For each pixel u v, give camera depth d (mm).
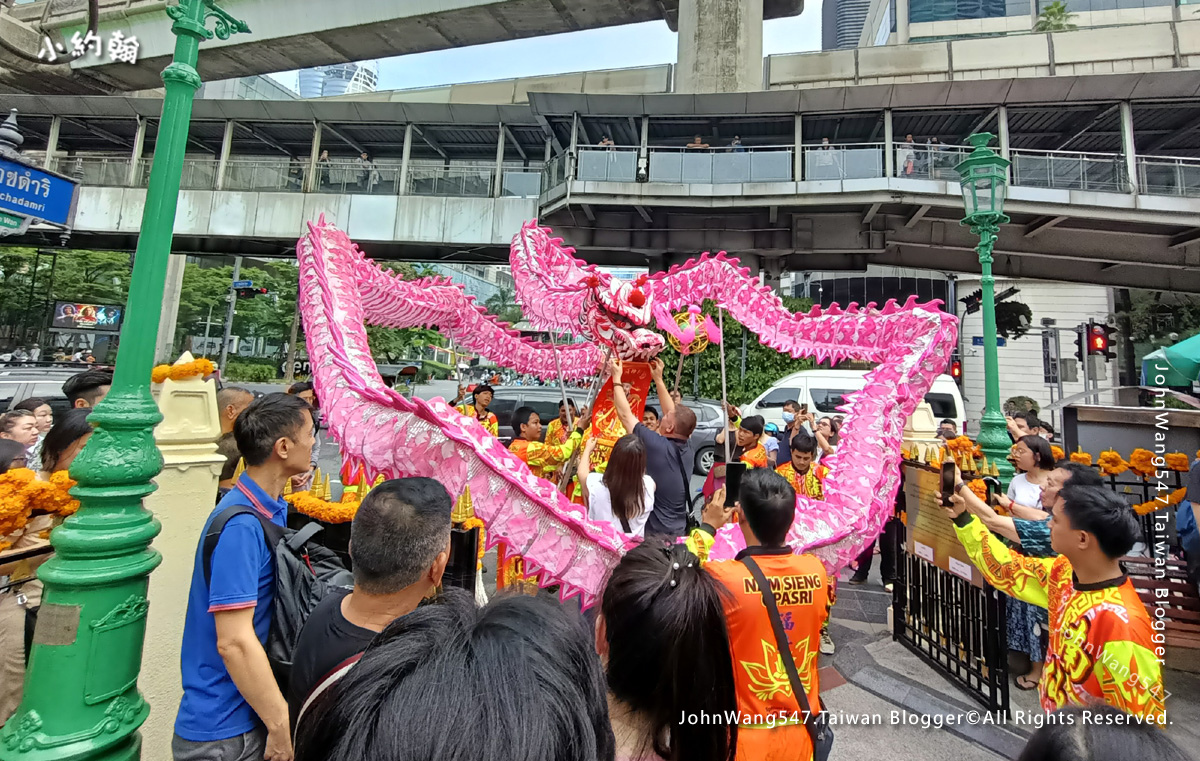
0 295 26344
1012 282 21500
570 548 2174
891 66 17516
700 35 18047
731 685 1212
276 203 17562
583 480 3180
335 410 2236
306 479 3816
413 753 604
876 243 14227
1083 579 1936
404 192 17562
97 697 1732
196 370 2557
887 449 2877
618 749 1186
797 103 14484
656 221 15086
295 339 28594
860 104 14258
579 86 19938
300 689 1418
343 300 2646
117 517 1816
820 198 13273
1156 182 12562
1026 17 32750
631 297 3600
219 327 30266
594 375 5195
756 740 1522
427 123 18328
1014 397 19344
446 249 18422
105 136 20812
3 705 2062
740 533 2350
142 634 1881
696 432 11695
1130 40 16406
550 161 15727
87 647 1729
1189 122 14547
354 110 18219
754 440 4992
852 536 2650
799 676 1647
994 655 3125
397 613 1470
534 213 16734
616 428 3760
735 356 16469
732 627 1622
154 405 1945
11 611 2119
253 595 1635
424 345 31141
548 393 11156
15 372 6645
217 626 1592
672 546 1432
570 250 4375
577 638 810
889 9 38031
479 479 2119
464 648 738
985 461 4535
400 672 723
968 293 21859
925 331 3135
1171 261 13789
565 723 675
